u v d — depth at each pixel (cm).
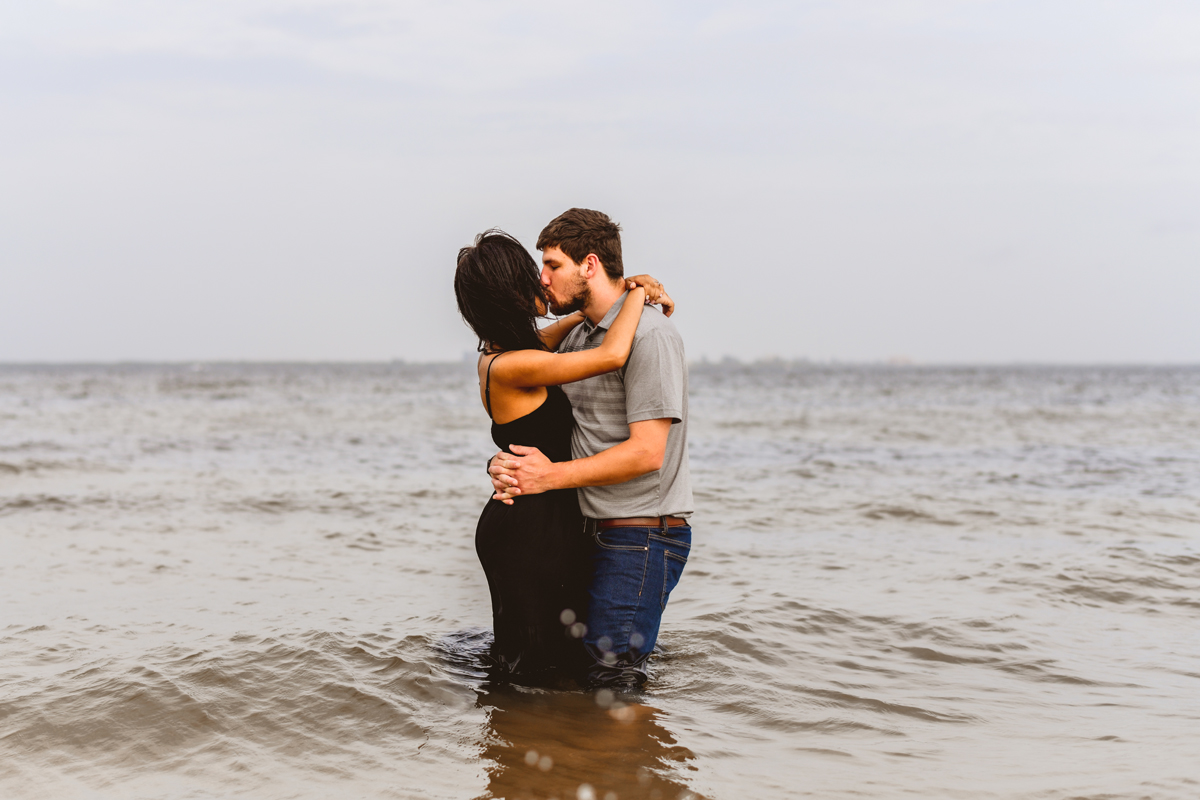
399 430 1884
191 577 468
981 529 663
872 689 304
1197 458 1270
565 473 274
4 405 2955
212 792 214
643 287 287
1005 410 2883
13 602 405
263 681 289
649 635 292
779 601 420
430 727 258
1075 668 331
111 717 258
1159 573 492
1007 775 230
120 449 1324
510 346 285
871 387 6184
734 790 218
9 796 210
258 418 2277
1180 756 244
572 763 234
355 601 416
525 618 289
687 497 296
